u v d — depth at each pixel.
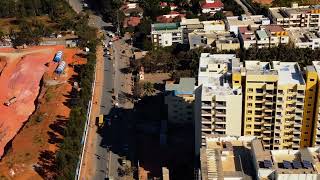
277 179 187.62
